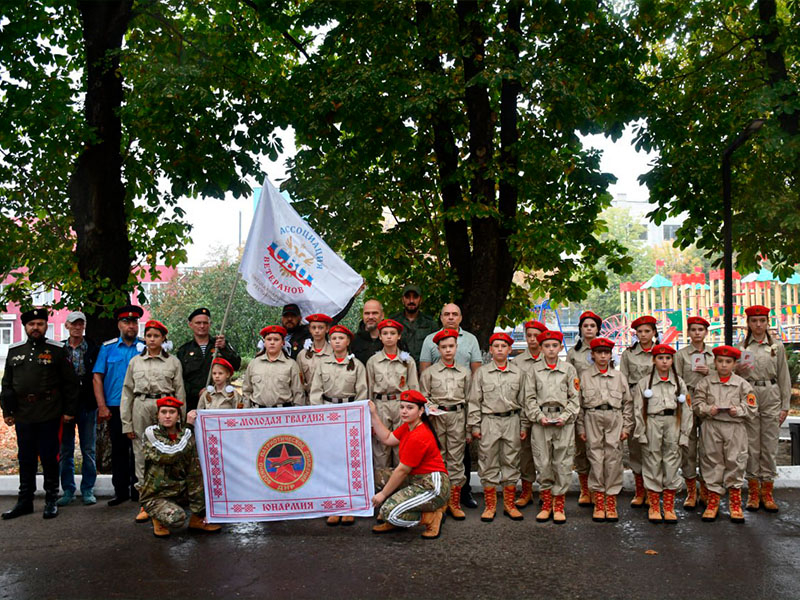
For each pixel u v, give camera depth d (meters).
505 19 10.92
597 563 5.65
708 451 7.01
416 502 6.28
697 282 29.33
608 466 6.94
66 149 9.20
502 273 10.54
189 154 10.39
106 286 9.23
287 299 7.54
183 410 7.21
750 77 11.25
